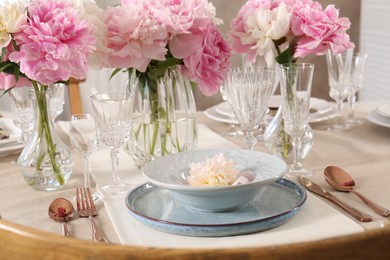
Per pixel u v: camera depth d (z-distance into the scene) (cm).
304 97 127
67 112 257
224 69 137
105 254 63
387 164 133
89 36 115
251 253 61
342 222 98
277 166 109
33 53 112
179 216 102
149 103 131
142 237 95
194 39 131
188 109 135
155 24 125
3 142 154
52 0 117
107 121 119
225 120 177
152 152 134
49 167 124
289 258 61
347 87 172
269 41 137
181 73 134
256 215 101
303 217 101
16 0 116
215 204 101
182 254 61
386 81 378
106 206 110
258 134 167
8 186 129
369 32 397
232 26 145
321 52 136
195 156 118
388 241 64
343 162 137
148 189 115
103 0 282
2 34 113
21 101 156
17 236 67
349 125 173
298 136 131
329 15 135
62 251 65
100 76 314
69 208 108
